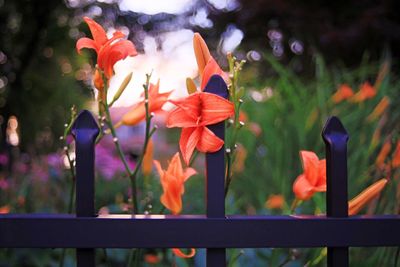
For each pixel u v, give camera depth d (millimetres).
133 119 981
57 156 2492
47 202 1946
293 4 4375
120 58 895
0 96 5070
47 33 5387
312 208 1638
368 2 4078
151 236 829
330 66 3807
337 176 852
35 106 5207
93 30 892
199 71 881
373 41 3719
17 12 5125
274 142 2111
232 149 881
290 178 1944
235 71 867
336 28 3936
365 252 1255
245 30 4801
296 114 1996
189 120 831
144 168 1066
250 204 2141
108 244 825
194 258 1252
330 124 859
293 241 840
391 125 1614
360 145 1654
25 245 822
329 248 858
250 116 2240
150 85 960
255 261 1316
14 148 3348
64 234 823
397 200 1188
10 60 5113
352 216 859
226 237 833
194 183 2422
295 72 3875
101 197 2414
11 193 2002
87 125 837
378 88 1799
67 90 5227
